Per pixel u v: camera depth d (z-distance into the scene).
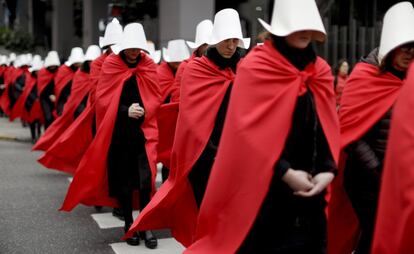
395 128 2.86
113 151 6.03
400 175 2.81
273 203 3.39
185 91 4.89
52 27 34.62
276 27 3.30
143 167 5.95
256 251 3.45
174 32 15.45
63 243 6.05
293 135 3.35
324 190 3.43
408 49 3.77
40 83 12.96
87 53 9.54
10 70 17.50
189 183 4.97
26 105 14.34
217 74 4.82
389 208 2.92
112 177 6.06
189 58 6.73
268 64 3.37
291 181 3.23
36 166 10.91
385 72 4.02
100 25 25.75
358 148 4.02
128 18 19.73
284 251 3.40
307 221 3.42
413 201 2.74
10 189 8.77
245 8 15.32
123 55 6.19
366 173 4.04
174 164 5.00
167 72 7.43
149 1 18.67
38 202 7.91
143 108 6.06
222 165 3.46
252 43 12.86
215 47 4.86
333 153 3.39
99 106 6.15
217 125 4.75
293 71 3.34
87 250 5.80
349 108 4.10
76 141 8.16
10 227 6.66
